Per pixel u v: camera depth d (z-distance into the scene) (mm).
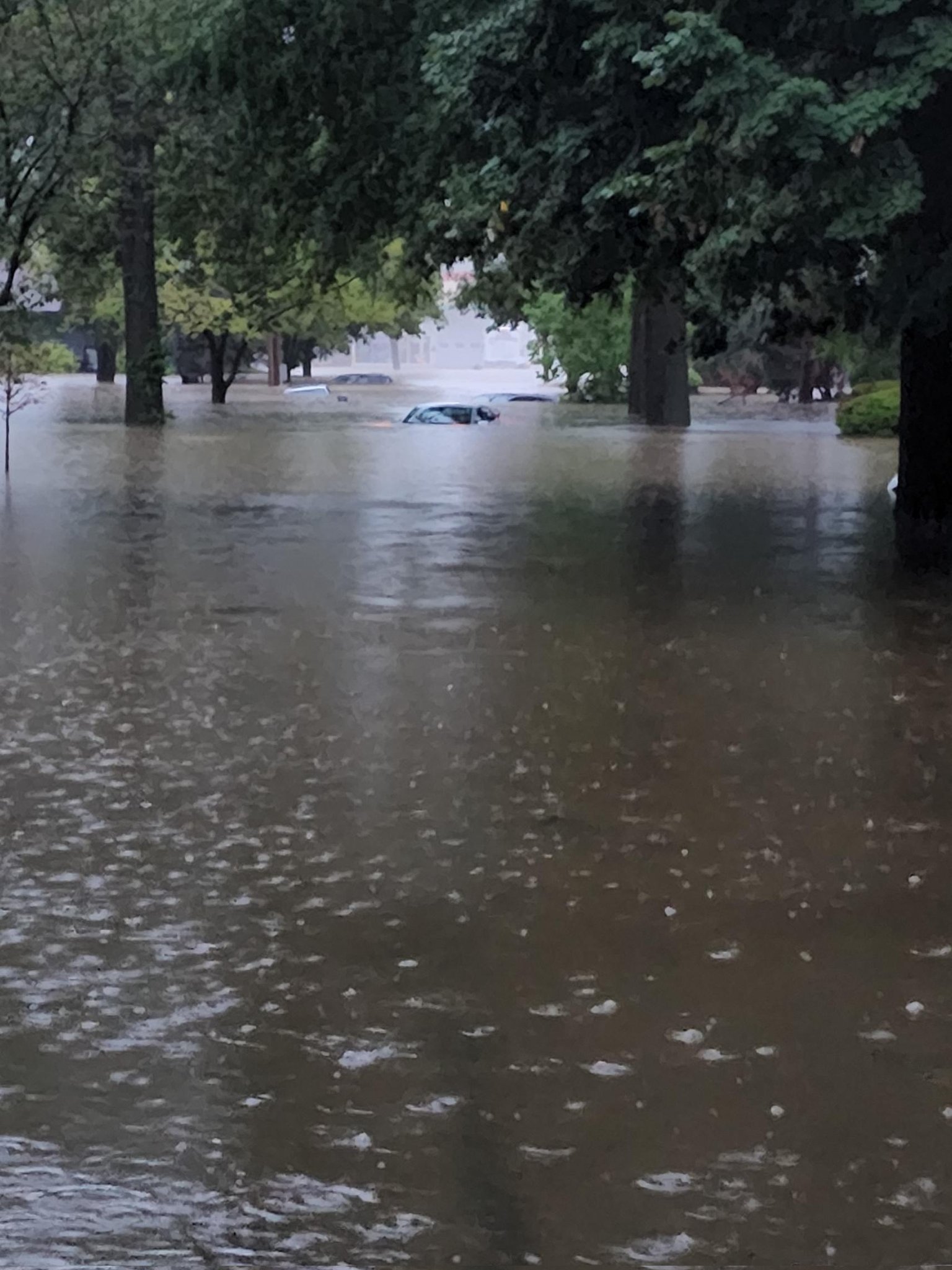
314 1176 4211
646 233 15430
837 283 16281
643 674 10062
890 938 5832
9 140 27281
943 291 14008
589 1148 4355
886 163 12508
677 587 13430
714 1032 5062
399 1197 4117
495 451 30016
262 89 20594
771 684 9789
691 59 12062
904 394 17969
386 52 19328
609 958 5641
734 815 7250
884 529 17375
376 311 55812
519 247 16922
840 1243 3930
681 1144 4379
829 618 12000
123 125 28672
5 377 26391
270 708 9195
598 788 7652
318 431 36469
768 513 19078
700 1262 3855
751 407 50625
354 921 5980
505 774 7898
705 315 20281
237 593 12953
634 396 44812
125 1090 4672
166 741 8477
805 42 12758
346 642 11008
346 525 17609
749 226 12594
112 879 6418
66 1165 4254
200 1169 4238
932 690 9633
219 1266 3814
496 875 6473
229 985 5402
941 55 11938
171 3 24422
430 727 8781
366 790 7625
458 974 5496
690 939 5812
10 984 5406
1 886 6332
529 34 14031
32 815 7227
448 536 16703
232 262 31062
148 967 5551
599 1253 3885
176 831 7016
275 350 71688
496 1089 4680
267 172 23453
